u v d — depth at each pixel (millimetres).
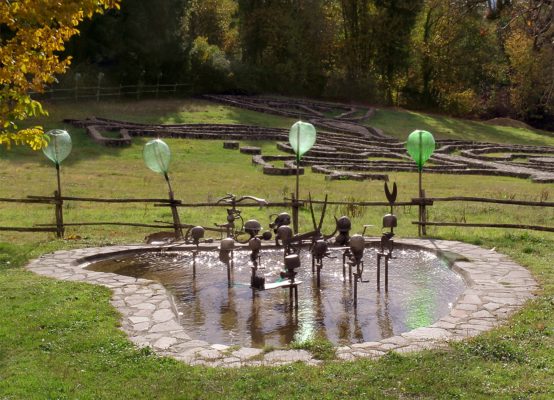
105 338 6652
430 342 6555
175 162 25203
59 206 12375
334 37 51719
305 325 7590
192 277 9758
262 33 49281
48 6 8773
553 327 6836
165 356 6250
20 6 8789
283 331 7395
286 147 28828
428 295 8758
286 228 9148
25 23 9266
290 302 8391
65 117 32000
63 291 8375
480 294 8227
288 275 8219
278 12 48562
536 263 9844
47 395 5355
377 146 32125
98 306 7773
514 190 21047
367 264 10445
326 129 36438
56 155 12438
